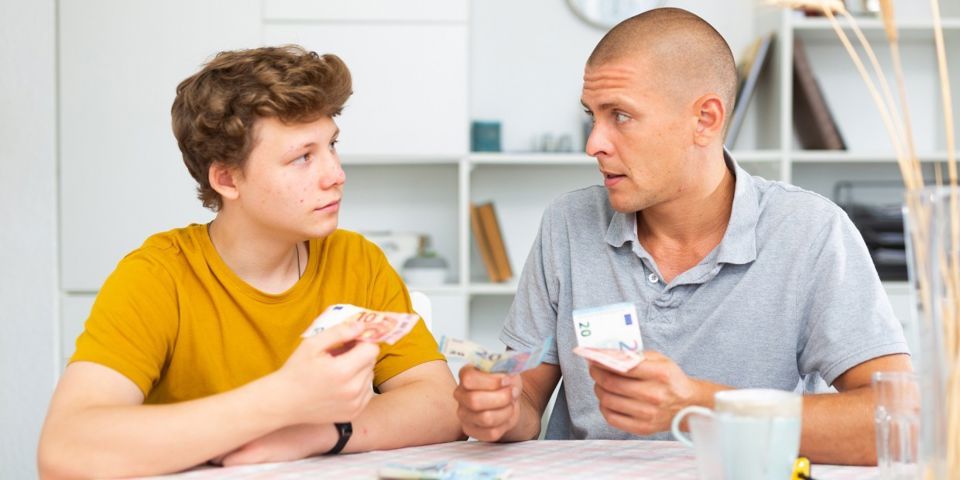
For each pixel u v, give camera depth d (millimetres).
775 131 3148
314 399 1145
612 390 1205
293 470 1181
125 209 3012
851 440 1237
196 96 1349
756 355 1531
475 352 1259
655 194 1494
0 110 2988
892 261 3018
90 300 3014
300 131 1332
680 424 1257
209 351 1429
